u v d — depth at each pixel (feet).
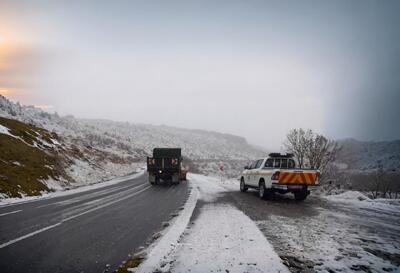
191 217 27.78
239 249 17.58
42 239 19.89
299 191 40.27
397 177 89.66
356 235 21.47
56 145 96.94
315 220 26.84
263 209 33.12
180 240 19.54
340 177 94.27
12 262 15.46
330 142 67.97
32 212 30.53
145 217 27.99
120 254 16.90
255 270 14.43
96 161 120.47
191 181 83.76
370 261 16.15
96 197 44.16
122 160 184.34
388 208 34.32
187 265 15.05
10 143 68.33
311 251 17.65
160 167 70.44
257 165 48.26
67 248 17.95
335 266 15.33
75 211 31.30
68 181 67.46
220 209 32.83
